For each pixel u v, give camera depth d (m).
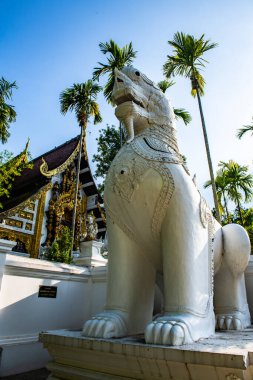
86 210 18.34
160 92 2.89
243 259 3.26
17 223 14.38
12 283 3.60
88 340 2.06
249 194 17.09
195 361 1.65
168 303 2.17
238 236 3.32
